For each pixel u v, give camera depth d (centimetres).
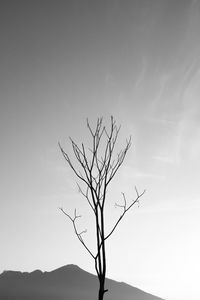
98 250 1035
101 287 1011
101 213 1056
